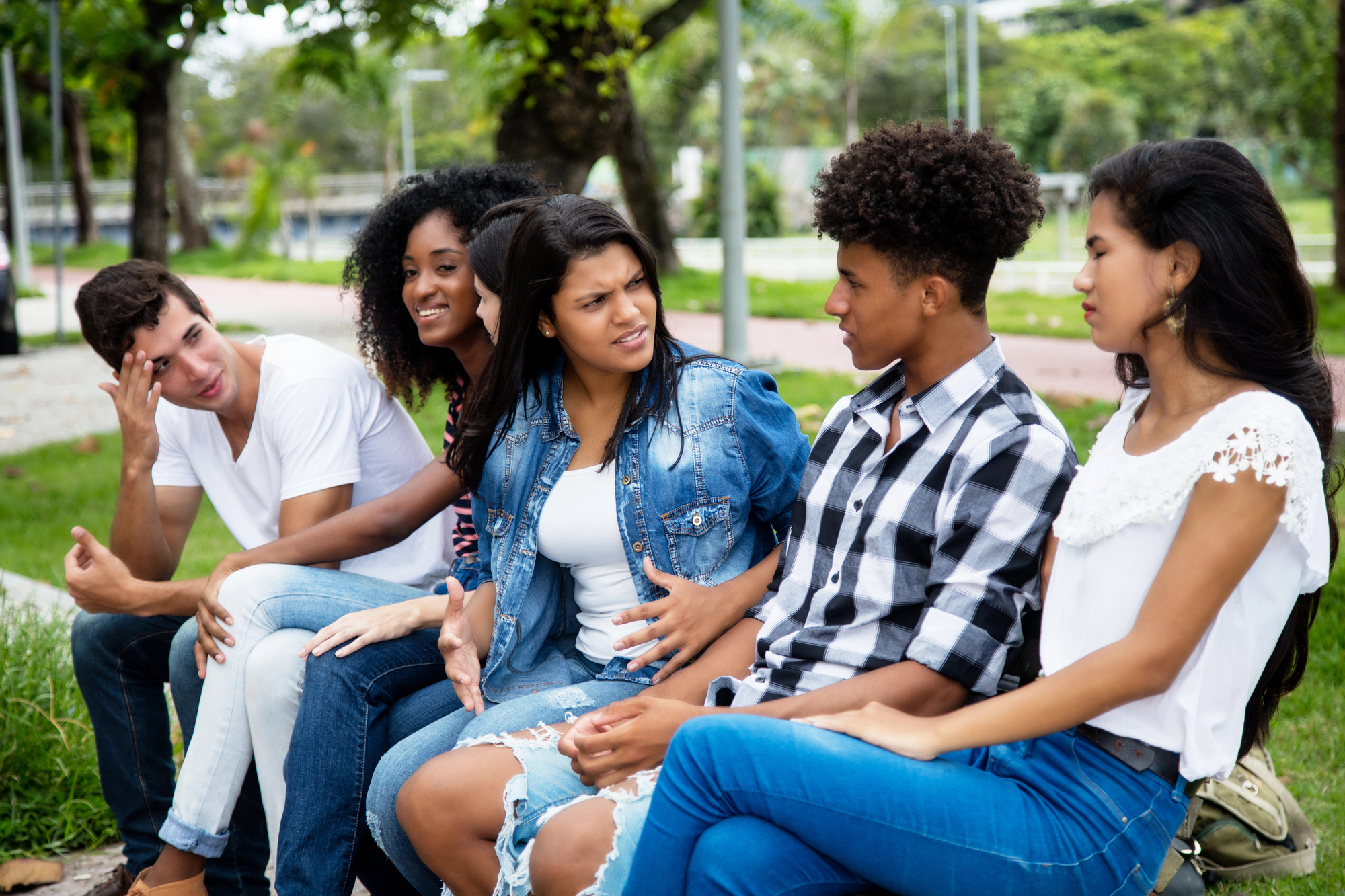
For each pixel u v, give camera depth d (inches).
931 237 73.2
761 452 89.0
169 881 92.7
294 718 90.4
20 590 184.1
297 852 86.4
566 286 83.3
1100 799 65.3
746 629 85.0
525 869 72.8
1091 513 66.4
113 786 105.4
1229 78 1126.4
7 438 322.3
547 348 91.0
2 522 237.1
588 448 89.7
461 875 77.5
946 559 72.8
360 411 108.2
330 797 87.0
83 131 1053.2
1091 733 67.3
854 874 67.6
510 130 346.3
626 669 88.1
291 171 957.2
